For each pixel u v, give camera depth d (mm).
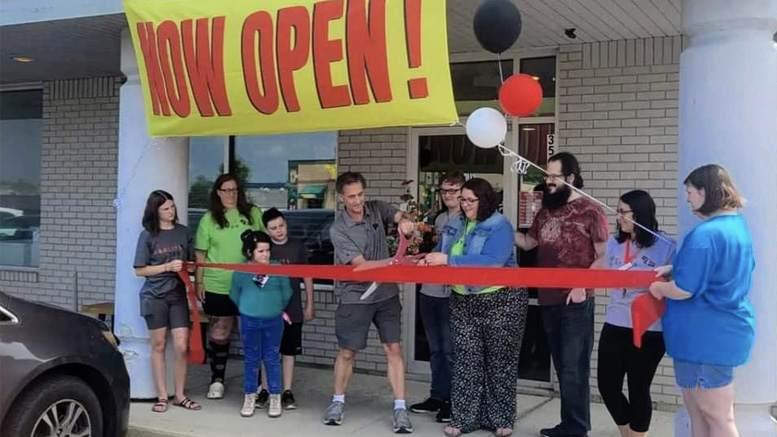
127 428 5020
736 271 3670
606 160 6297
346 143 7414
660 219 6109
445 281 4719
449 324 5719
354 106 4688
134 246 6090
